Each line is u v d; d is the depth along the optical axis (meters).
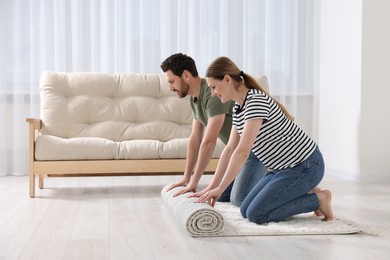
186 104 4.73
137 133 4.55
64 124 4.46
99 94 4.67
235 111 2.78
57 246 2.49
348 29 5.15
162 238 2.64
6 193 4.24
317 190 2.96
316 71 5.81
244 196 3.35
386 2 4.95
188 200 2.88
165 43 5.67
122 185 4.72
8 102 5.59
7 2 5.49
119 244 2.52
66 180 5.05
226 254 2.33
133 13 5.65
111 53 5.66
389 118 5.00
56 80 4.61
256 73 5.80
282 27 5.80
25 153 5.55
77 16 5.57
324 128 5.65
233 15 5.78
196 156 3.33
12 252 2.38
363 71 4.95
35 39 5.52
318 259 2.25
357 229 2.72
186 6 5.71
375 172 5.01
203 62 5.73
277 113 2.75
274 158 2.85
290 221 2.92
